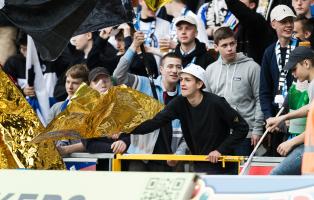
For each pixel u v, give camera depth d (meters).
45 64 21.72
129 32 21.31
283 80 18.08
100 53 21.42
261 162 15.38
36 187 8.05
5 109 15.48
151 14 21.44
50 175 8.09
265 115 18.00
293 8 20.55
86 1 14.70
